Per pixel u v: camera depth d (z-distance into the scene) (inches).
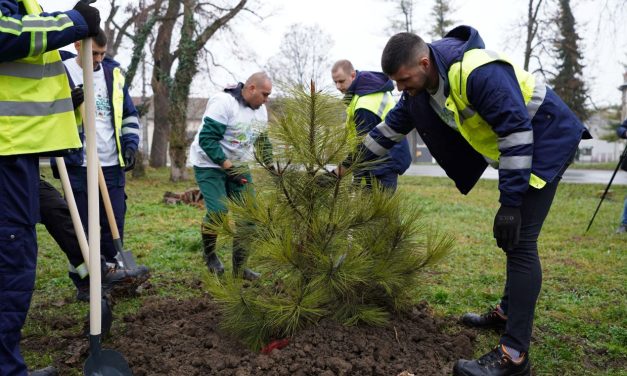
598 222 323.3
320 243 111.9
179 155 661.9
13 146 90.4
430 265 120.3
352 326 114.8
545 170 102.3
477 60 100.3
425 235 122.7
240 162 117.7
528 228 105.7
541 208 105.6
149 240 251.8
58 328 136.4
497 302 159.6
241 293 114.7
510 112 96.9
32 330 133.5
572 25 859.4
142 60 683.4
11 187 91.7
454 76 101.3
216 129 170.4
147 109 669.9
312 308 112.3
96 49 147.7
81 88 126.8
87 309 150.9
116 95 161.3
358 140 113.1
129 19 698.2
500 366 104.2
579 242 257.4
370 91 165.9
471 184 124.9
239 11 631.2
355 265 111.7
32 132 92.8
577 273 196.5
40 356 119.3
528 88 105.1
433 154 121.9
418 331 121.6
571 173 969.5
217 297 115.7
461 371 104.1
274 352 106.4
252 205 113.7
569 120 105.9
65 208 140.6
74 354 117.3
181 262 207.9
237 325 117.3
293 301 111.0
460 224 314.3
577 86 991.6
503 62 101.4
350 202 114.3
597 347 127.0
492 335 132.0
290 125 108.8
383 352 108.7
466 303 159.2
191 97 711.7
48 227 141.1
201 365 108.3
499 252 230.1
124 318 137.4
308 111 109.4
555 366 117.0
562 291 173.9
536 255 106.3
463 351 117.4
